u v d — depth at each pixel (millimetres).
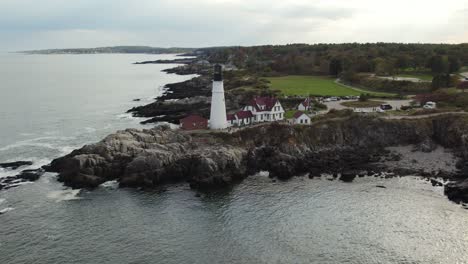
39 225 70562
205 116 142250
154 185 87062
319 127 109500
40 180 88812
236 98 160625
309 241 65500
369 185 86188
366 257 61188
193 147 99562
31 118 152625
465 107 122125
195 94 199750
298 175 92750
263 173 94125
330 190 84188
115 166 90250
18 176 90500
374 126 111562
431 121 112500
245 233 68062
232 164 91750
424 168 93875
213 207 77312
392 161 98688
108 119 151000
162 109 162000
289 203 78688
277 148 102062
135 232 68500
